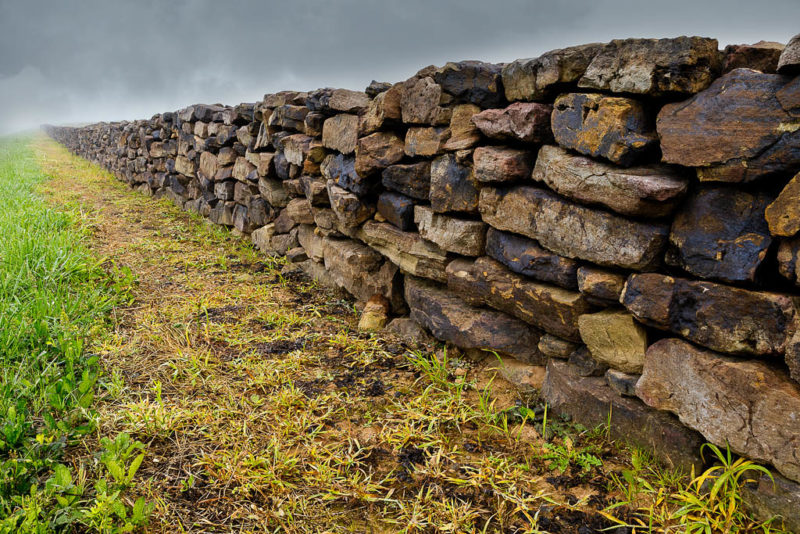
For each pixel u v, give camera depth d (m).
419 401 2.87
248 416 2.73
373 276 4.20
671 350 2.22
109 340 3.51
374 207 4.17
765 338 1.95
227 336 3.75
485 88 3.01
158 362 3.28
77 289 4.33
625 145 2.29
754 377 1.94
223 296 4.54
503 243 3.02
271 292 4.71
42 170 14.38
